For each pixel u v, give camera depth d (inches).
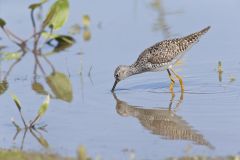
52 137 504.7
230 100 585.9
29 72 720.3
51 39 825.5
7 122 549.3
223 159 430.3
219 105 572.1
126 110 575.2
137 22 876.6
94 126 530.3
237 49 748.0
